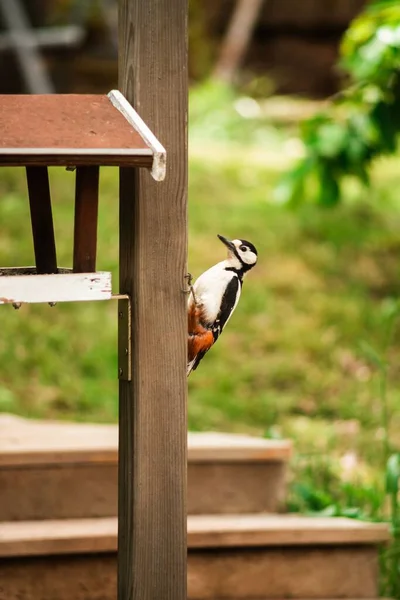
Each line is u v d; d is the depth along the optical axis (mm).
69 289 5266
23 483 7676
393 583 8109
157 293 5668
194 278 15133
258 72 32812
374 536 7676
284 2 32688
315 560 7660
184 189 5668
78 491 7762
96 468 7797
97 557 7250
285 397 12984
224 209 18797
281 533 7500
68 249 15477
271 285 16172
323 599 7645
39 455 7660
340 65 11617
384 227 19453
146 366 5676
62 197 17734
